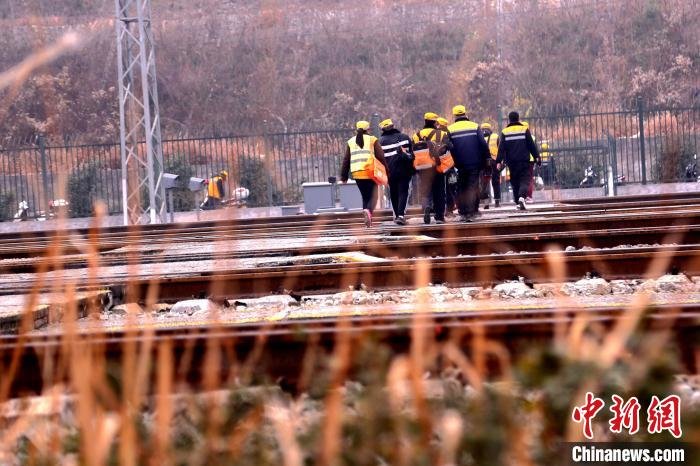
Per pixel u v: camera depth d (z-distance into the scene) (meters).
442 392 8.98
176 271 30.06
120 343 12.45
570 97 104.25
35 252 42.00
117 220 76.19
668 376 9.00
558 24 109.25
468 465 7.73
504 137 56.25
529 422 8.15
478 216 49.72
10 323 20.42
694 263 25.36
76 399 7.61
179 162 78.00
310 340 12.88
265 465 8.05
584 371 8.39
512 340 12.68
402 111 137.88
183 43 84.50
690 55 126.88
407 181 49.47
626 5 126.31
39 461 7.89
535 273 25.69
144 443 7.99
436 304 22.64
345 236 42.75
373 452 7.98
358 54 140.25
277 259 33.09
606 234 32.81
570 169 86.19
